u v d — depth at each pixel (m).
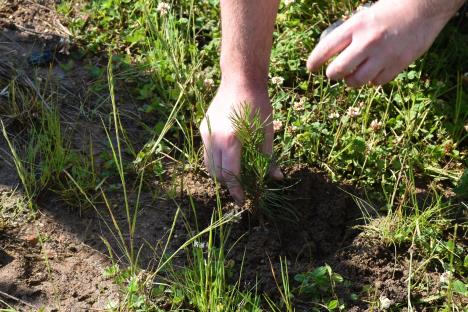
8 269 1.25
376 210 1.35
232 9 1.29
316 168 1.41
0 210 1.33
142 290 1.22
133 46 1.61
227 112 1.30
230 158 1.28
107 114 1.49
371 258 1.29
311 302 1.23
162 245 1.29
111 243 1.30
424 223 1.31
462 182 1.37
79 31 1.63
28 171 1.38
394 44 1.15
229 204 1.35
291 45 1.58
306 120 1.47
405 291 1.25
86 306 1.22
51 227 1.31
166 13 1.57
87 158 1.41
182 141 1.46
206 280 1.19
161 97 1.52
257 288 1.24
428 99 1.50
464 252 1.30
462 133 1.48
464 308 1.23
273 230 1.31
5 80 1.52
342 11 1.65
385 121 1.47
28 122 1.45
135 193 1.37
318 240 1.31
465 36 1.61
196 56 1.56
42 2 1.69
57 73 1.55
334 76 1.17
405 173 1.40
